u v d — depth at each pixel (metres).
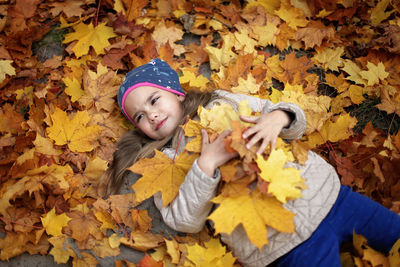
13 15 2.38
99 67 2.20
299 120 1.68
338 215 1.63
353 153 1.99
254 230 1.38
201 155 1.60
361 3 2.55
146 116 1.96
